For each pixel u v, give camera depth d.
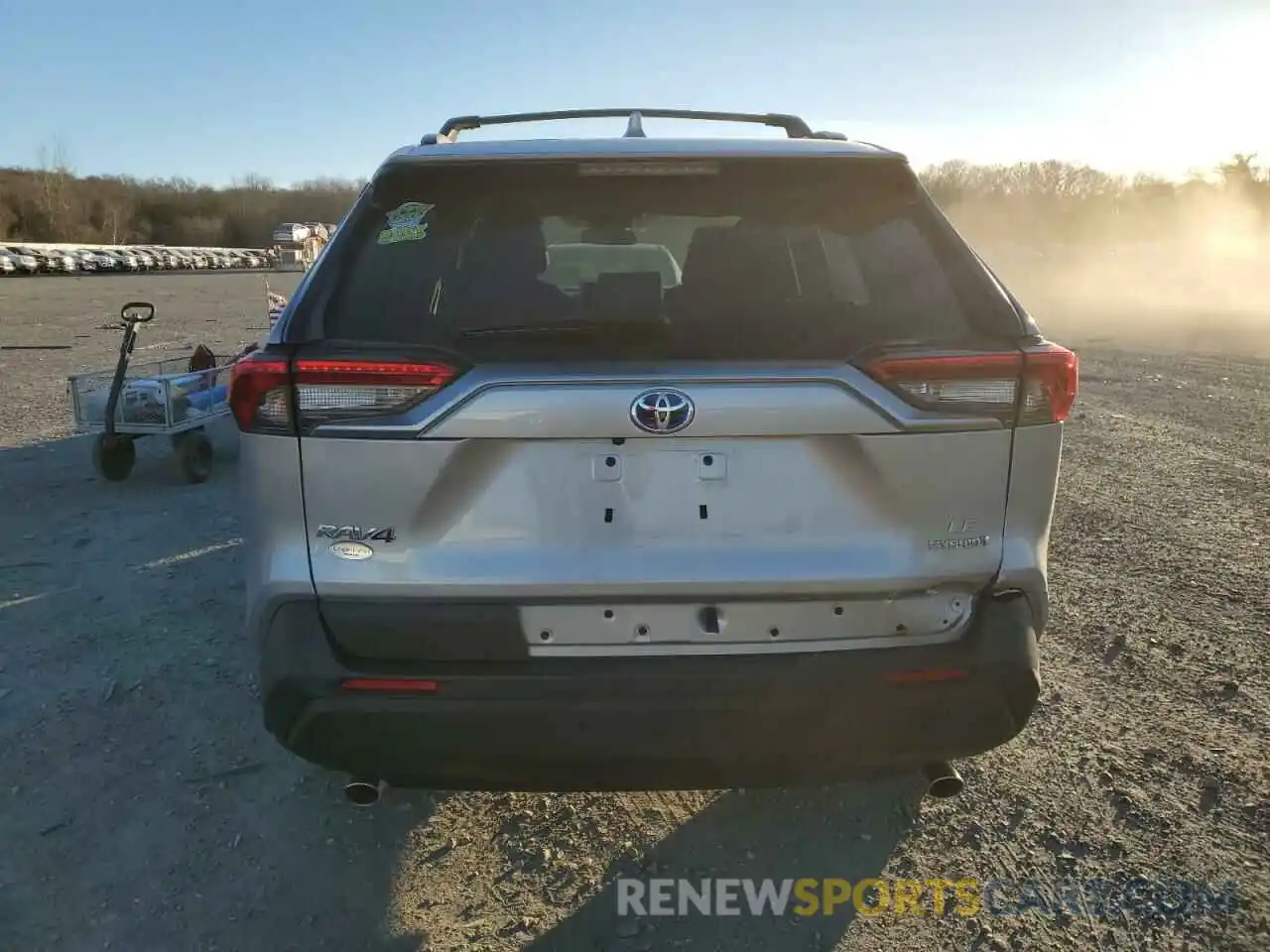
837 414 2.06
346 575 2.10
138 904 2.54
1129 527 5.79
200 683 3.73
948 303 2.29
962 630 2.20
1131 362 13.79
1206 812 2.92
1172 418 9.35
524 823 2.90
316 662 2.10
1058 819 2.89
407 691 2.09
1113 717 3.50
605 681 2.08
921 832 2.85
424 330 2.18
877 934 2.44
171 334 16.94
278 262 56.12
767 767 2.15
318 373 2.04
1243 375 12.47
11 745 3.28
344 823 2.90
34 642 4.07
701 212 2.48
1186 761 3.20
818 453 2.09
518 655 2.12
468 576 2.08
